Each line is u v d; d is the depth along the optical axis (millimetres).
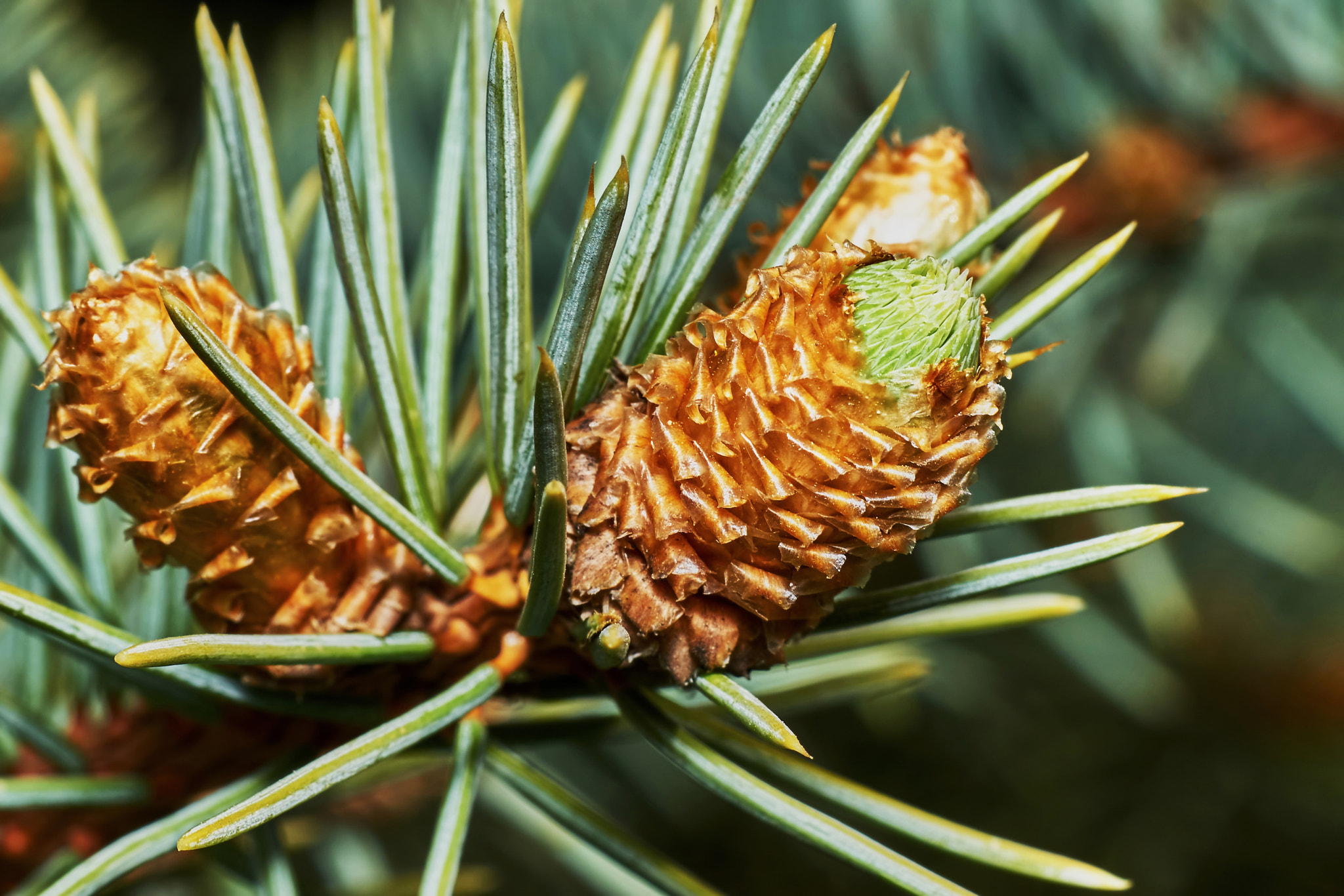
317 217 143
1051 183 131
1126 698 247
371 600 132
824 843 128
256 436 126
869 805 133
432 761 161
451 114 141
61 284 146
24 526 141
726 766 130
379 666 134
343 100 144
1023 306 133
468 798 129
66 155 142
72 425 125
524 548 133
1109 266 213
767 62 215
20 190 245
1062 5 200
